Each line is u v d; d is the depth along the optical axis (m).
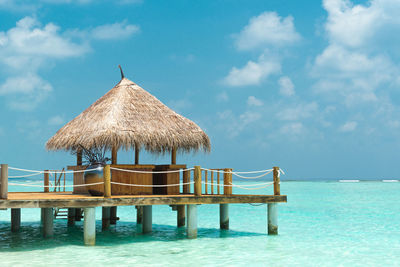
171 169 15.84
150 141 14.81
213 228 19.02
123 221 21.84
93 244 13.63
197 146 16.03
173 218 23.16
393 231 18.41
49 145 16.08
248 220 22.41
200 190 14.58
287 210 28.55
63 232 17.31
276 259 12.36
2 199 12.11
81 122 15.84
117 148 15.07
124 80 17.33
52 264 11.42
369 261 12.21
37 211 27.27
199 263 11.76
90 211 13.52
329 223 21.28
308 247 14.27
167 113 16.34
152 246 14.09
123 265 11.42
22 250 13.20
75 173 16.86
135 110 15.73
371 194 49.81
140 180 15.17
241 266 11.44
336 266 11.59
